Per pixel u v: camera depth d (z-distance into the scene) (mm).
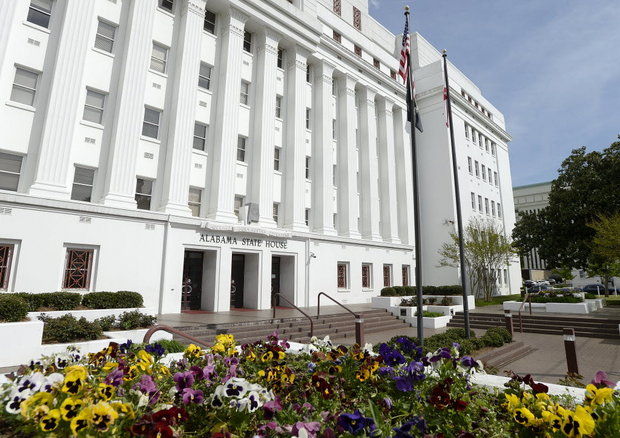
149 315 12078
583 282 63906
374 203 29531
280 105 24812
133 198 16703
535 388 3729
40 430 2568
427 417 3465
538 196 79938
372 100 31266
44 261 13609
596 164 31047
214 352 5379
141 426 2604
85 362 4902
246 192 21766
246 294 20688
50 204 13891
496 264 31844
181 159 18453
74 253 14539
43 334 8852
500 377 6441
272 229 20953
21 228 13297
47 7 15984
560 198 32094
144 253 16203
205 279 19016
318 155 26219
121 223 15719
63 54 15500
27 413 2689
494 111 45531
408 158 34531
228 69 21031
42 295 11703
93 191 16375
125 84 17125
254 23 23172
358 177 29969
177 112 18672
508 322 15766
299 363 5387
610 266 27188
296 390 4086
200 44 20188
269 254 20891
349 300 25234
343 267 26000
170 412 2771
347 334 15656
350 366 4578
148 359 4395
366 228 28922
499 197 42562
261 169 21797
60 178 14797
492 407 4012
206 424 3117
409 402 3768
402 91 34656
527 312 20391
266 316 16016
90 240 14781
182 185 18328
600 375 3586
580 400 4949
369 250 27672
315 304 22922
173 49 19719
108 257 15156
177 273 17094
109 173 16344
